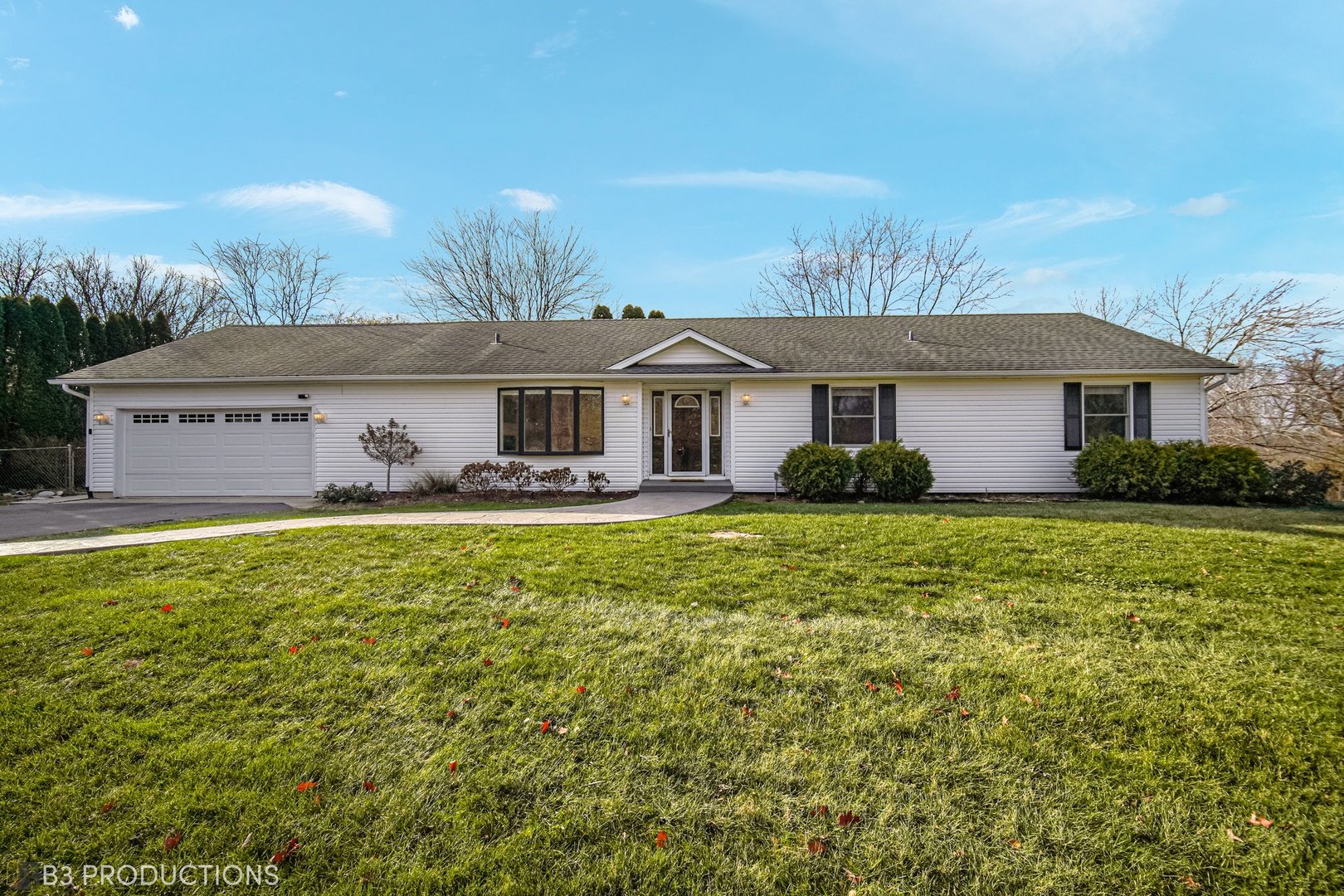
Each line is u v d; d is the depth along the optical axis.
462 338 16.23
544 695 3.61
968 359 13.43
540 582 5.62
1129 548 6.60
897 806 2.66
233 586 5.63
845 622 4.64
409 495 13.58
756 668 3.90
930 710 3.40
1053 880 2.28
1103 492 12.41
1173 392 13.00
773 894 2.23
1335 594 5.16
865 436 13.75
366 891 2.25
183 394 14.12
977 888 2.25
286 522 9.09
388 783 2.85
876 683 3.71
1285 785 2.77
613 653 4.14
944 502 12.13
